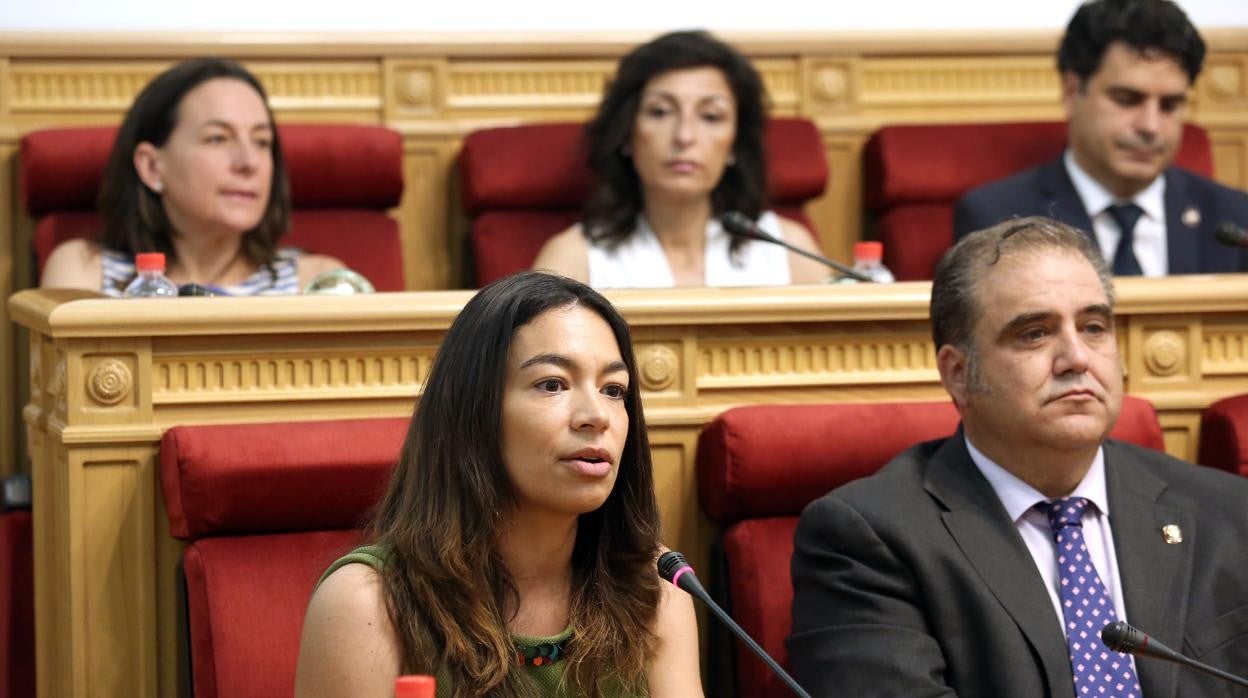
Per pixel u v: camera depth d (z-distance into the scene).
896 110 4.23
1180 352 2.79
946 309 2.38
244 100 3.41
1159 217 3.76
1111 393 2.29
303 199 3.73
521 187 3.80
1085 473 2.35
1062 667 2.22
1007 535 2.30
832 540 2.32
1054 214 3.71
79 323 2.39
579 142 3.83
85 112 3.83
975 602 2.25
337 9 4.05
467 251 3.93
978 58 4.26
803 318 2.65
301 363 2.51
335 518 2.42
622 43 4.07
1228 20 4.38
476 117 4.03
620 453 1.93
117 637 2.43
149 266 2.98
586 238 3.68
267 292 3.47
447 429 1.91
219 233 3.42
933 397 2.74
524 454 1.89
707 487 2.58
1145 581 2.30
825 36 4.16
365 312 2.49
